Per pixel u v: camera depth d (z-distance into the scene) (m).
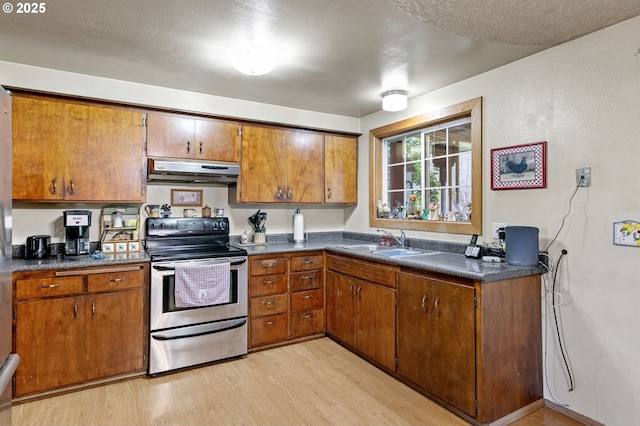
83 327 2.45
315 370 2.79
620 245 1.97
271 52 2.38
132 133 2.90
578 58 2.14
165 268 2.69
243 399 2.36
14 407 2.23
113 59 2.51
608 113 2.01
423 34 2.13
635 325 1.91
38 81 2.64
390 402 2.33
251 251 3.14
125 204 3.12
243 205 3.71
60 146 2.63
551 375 2.27
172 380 2.62
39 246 2.61
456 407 2.16
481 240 2.74
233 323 2.98
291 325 3.32
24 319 2.28
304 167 3.71
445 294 2.23
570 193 2.19
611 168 2.01
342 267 3.25
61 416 2.15
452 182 3.16
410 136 3.62
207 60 2.52
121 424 2.08
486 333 2.03
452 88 2.97
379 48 2.32
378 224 3.79
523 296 2.21
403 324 2.55
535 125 2.38
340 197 3.96
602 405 2.03
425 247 3.21
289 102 3.53
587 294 2.10
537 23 1.93
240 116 3.45
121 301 2.58
